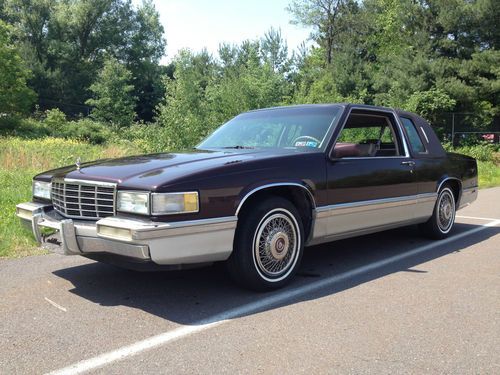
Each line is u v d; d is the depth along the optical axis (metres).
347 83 36.31
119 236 3.57
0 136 25.89
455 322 3.64
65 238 3.90
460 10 30.77
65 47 58.66
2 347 3.22
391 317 3.73
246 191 4.00
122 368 2.92
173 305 3.99
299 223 4.47
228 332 3.44
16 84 34.38
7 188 9.38
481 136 30.09
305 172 4.48
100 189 3.91
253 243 4.12
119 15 64.38
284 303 4.03
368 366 2.94
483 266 5.25
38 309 3.91
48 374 2.86
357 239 6.64
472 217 8.73
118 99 49.09
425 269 5.11
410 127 6.16
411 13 33.22
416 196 5.88
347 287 4.47
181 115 18.91
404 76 31.22
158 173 3.83
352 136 5.81
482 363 2.99
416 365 2.96
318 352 3.13
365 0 47.00
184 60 25.92
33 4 57.84
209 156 4.45
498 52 29.19
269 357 3.06
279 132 5.27
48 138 26.91
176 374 2.84
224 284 4.54
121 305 4.00
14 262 5.32
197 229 3.71
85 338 3.35
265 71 25.94
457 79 30.50
